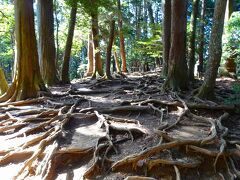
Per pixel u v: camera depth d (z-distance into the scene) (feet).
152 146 19.15
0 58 98.89
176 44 35.35
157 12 112.06
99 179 16.97
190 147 18.62
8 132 23.77
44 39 47.65
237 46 38.86
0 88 34.68
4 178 17.37
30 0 32.76
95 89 41.60
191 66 45.83
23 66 32.73
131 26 84.33
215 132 20.33
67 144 20.27
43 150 19.07
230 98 30.07
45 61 47.75
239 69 44.27
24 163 17.60
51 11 48.16
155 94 33.94
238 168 17.70
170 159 17.63
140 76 57.72
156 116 26.45
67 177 17.07
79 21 60.54
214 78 30.12
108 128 22.11
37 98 31.68
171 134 21.49
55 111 26.50
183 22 35.37
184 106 27.02
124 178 16.80
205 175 17.26
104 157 18.35
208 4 85.10
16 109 29.25
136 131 21.58
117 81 48.03
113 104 29.91
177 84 35.06
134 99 31.14
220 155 17.79
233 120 25.90
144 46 72.33
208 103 28.30
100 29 54.90
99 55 56.95
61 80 49.29
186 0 35.88
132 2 92.17
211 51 29.66
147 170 17.19
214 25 28.94
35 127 23.38
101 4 47.67
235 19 35.65
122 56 73.05
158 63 91.45
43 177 16.69
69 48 49.32
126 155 18.72
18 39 32.71
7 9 48.70
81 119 25.54
